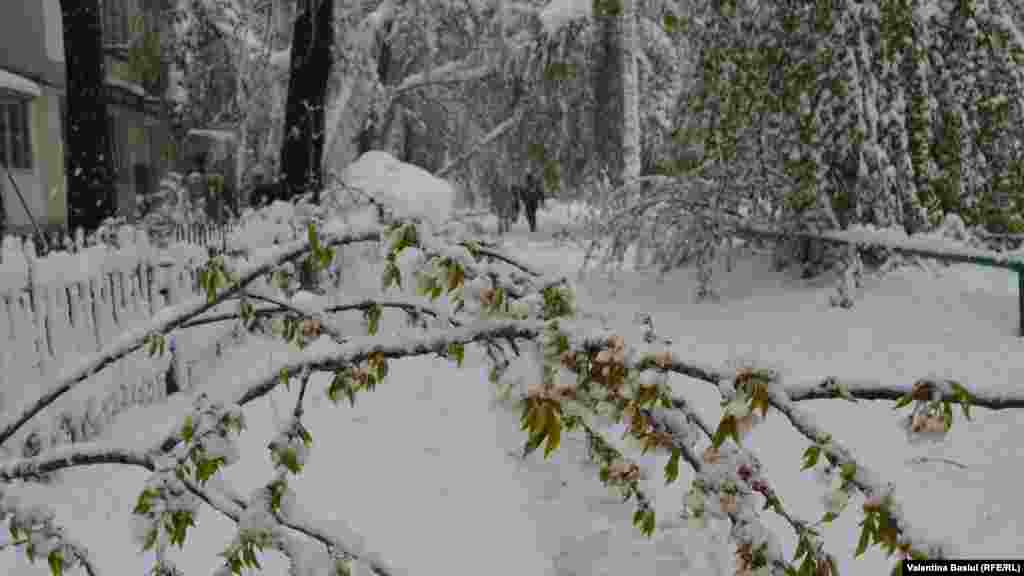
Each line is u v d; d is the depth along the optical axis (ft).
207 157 60.13
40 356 16.12
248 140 56.29
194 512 5.59
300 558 5.57
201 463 5.54
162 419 18.08
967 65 30.27
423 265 6.37
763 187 30.42
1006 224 30.99
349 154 56.03
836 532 13.34
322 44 39.50
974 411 16.99
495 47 60.18
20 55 59.72
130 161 77.87
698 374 5.21
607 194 39.22
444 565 13.50
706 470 5.15
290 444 5.77
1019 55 30.27
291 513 5.77
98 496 14.23
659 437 5.14
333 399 6.26
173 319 7.72
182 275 23.04
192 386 21.47
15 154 58.90
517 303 6.03
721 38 30.96
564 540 14.60
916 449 15.61
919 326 23.84
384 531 14.35
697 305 29.43
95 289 18.65
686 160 34.40
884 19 28.81
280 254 7.33
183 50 50.72
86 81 37.42
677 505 15.52
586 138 63.87
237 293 7.59
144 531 5.44
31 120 60.64
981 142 30.60
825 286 28.86
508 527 15.02
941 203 30.45
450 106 66.39
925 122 29.35
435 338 6.17
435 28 60.75
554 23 58.23
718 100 31.78
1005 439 15.33
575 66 60.23
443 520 15.16
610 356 4.97
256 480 15.78
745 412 4.94
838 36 28.17
